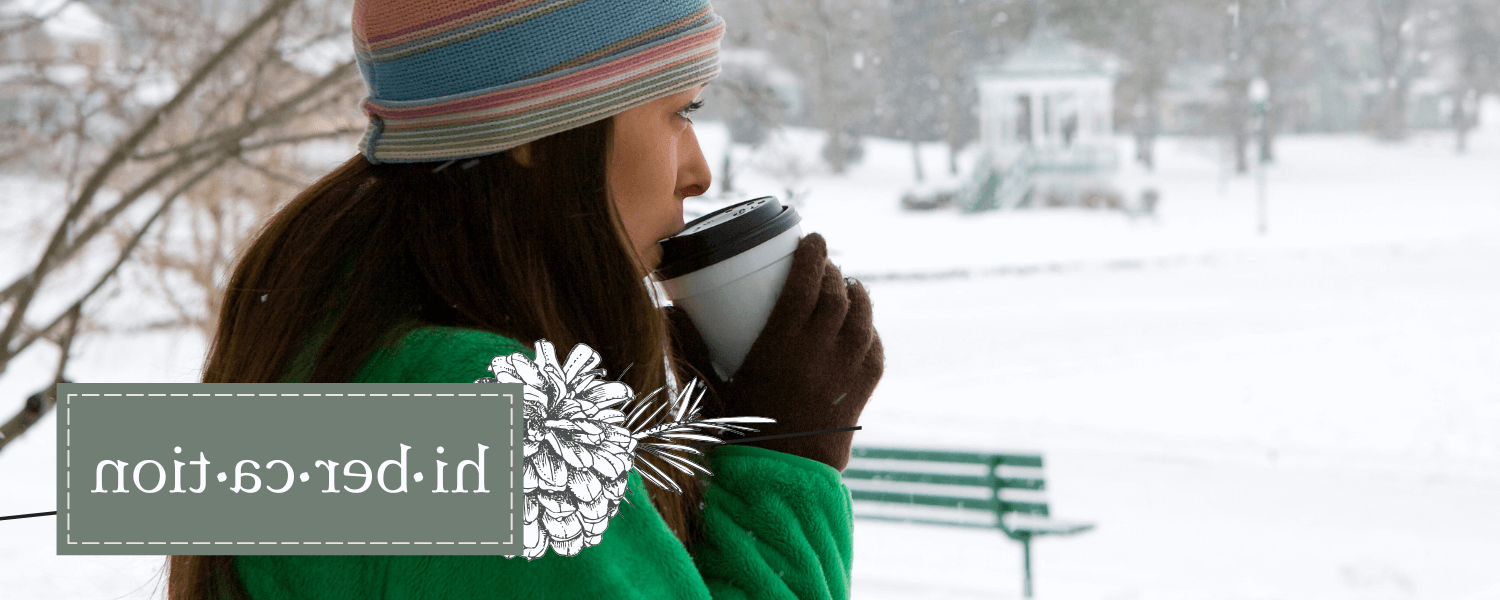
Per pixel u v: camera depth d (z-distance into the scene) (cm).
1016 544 572
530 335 64
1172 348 1505
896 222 3362
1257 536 594
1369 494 688
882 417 1130
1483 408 1083
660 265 80
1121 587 504
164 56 437
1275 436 1000
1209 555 558
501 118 64
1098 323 1752
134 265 497
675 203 80
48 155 426
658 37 68
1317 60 5822
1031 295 2116
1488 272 2141
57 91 390
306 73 408
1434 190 3847
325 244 65
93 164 432
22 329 340
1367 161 4762
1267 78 4647
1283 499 679
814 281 80
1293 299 1941
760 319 80
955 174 4228
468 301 64
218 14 448
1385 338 1500
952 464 539
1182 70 4781
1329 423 1058
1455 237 2723
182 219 516
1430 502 664
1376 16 5409
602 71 66
